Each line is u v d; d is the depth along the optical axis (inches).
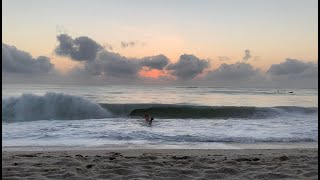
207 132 483.8
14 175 199.6
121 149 350.3
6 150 334.6
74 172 209.6
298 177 204.1
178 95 1715.1
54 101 730.8
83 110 733.3
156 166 229.6
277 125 571.2
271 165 236.5
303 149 356.5
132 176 202.8
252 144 398.0
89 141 399.2
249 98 1546.5
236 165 236.8
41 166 226.5
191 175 208.5
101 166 227.0
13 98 692.7
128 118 697.6
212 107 826.8
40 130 473.7
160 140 414.0
